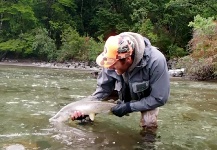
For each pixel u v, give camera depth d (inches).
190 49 757.3
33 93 288.2
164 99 153.6
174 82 525.0
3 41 1270.9
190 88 412.8
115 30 1366.9
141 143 140.9
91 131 156.6
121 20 1357.0
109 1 1441.9
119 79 161.9
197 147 139.3
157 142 143.9
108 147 132.6
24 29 1279.5
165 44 1197.7
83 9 1477.6
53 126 162.7
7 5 1256.2
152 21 1278.3
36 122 170.1
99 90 172.9
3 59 1222.9
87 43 1156.5
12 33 1288.1
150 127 168.1
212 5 1086.4
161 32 1222.3
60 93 295.3
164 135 156.5
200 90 387.2
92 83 422.0
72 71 790.5
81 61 1125.7
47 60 1213.7
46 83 398.3
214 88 428.8
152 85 152.8
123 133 156.1
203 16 1103.6
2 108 207.9
